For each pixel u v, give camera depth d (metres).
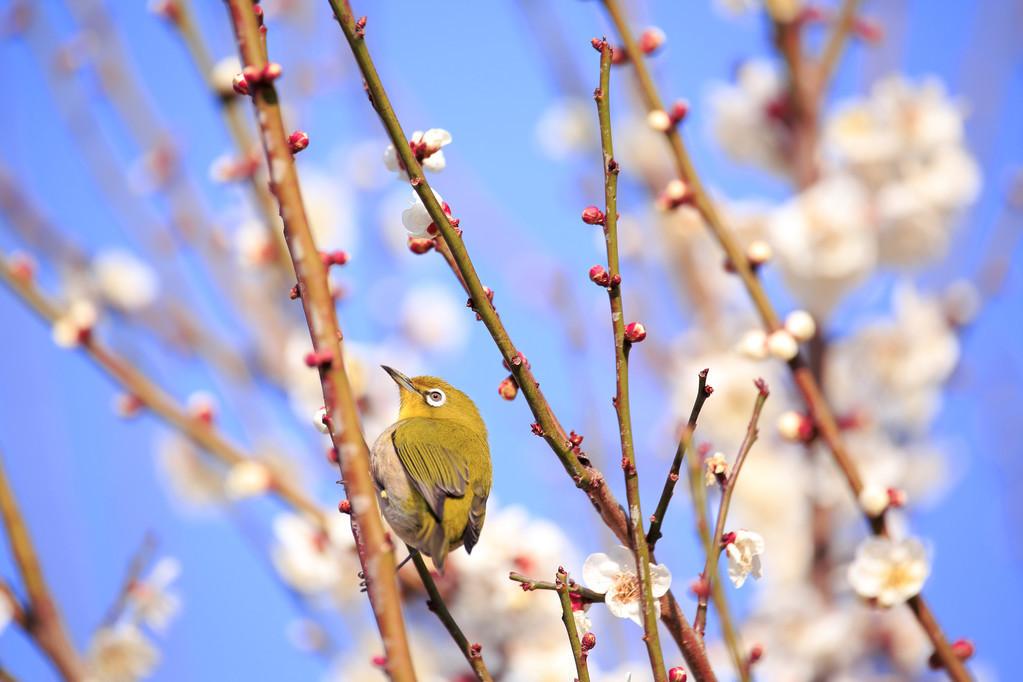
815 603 12.02
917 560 8.14
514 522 10.95
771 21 12.27
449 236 6.40
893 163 12.54
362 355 12.74
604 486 6.65
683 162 9.27
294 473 11.84
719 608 7.02
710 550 6.90
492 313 6.46
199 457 12.73
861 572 8.15
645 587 6.07
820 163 12.48
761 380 7.17
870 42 12.62
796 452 13.04
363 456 5.99
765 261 9.13
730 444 13.38
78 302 11.85
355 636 11.51
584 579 6.81
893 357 12.52
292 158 6.35
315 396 12.20
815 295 11.98
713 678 6.70
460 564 10.83
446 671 10.68
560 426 6.59
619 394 6.30
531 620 10.70
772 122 12.99
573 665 10.55
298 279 6.23
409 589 10.89
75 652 7.89
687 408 13.36
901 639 11.80
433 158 7.17
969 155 12.47
